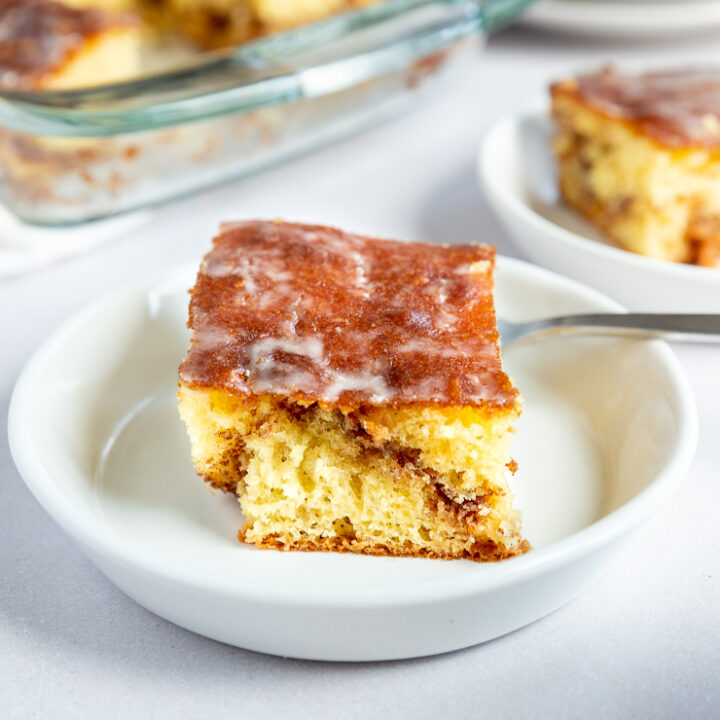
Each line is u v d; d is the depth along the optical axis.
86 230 0.53
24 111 0.50
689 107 0.52
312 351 0.39
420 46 0.55
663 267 0.47
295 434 0.40
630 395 0.42
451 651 0.38
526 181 0.55
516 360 0.45
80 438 0.42
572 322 0.44
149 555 0.36
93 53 0.58
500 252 0.52
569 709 0.36
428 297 0.41
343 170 0.58
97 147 0.52
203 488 0.41
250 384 0.39
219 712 0.37
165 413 0.44
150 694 0.37
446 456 0.39
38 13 0.59
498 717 0.36
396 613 0.36
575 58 0.67
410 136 0.60
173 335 0.45
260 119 0.55
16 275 0.52
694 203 0.52
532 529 0.40
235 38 0.64
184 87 0.54
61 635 0.38
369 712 0.37
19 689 0.37
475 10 0.57
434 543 0.39
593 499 0.41
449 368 0.39
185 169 0.54
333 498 0.39
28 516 0.42
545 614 0.38
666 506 0.41
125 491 0.41
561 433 0.43
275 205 0.55
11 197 0.53
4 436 0.44
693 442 0.39
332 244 0.43
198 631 0.38
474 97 0.63
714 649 0.38
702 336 0.42
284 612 0.36
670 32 0.66
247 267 0.42
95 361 0.44
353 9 0.63
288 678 0.37
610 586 0.39
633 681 0.37
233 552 0.39
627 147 0.52
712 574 0.40
